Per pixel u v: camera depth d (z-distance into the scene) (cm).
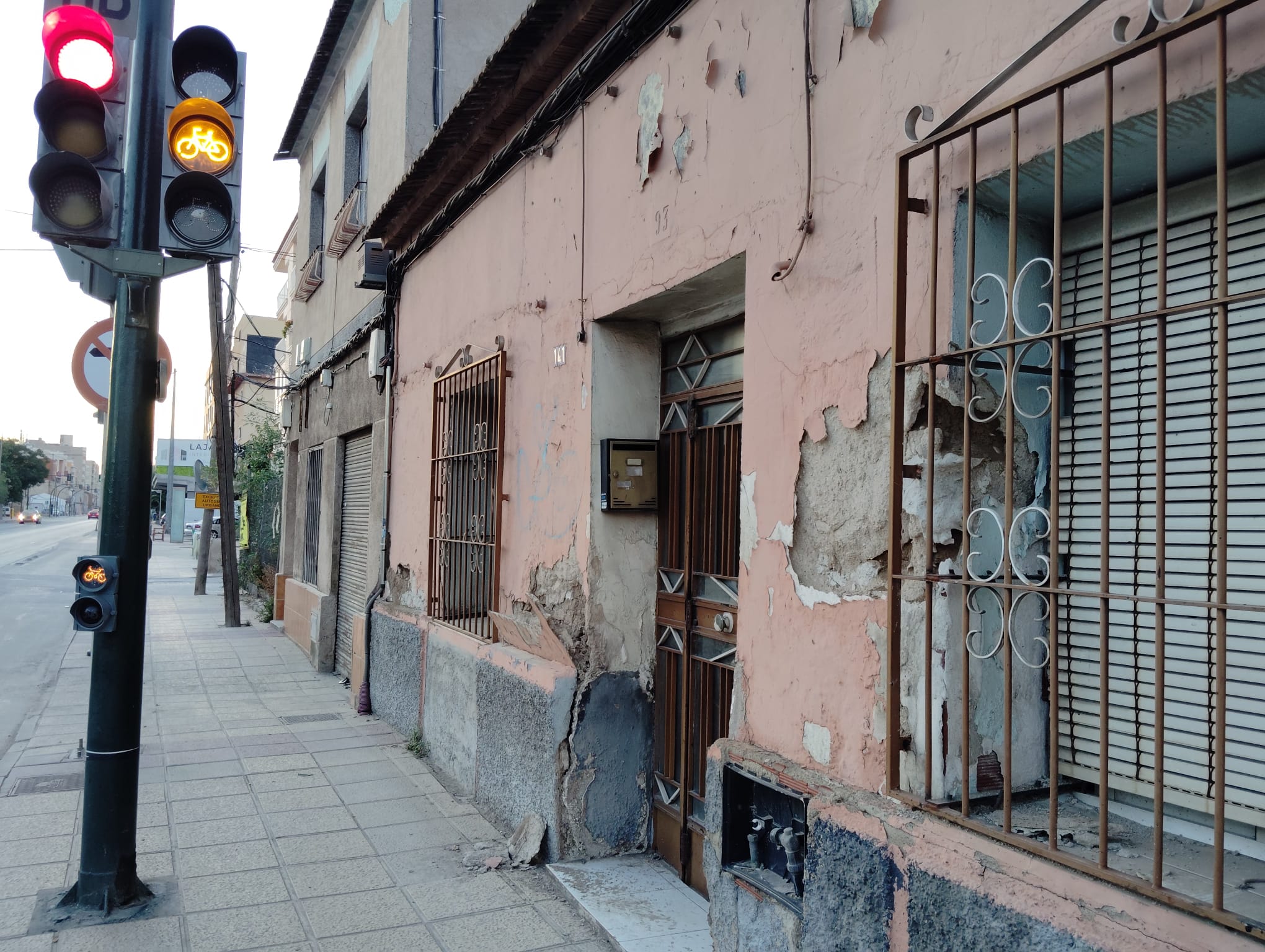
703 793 419
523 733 482
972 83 240
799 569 298
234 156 408
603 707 453
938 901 232
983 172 238
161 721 765
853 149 280
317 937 377
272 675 998
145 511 414
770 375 315
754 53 331
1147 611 228
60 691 919
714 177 353
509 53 500
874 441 268
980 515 253
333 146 1141
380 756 659
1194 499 216
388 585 806
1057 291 206
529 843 454
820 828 274
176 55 408
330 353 1100
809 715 291
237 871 445
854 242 278
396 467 796
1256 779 203
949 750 248
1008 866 216
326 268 1151
